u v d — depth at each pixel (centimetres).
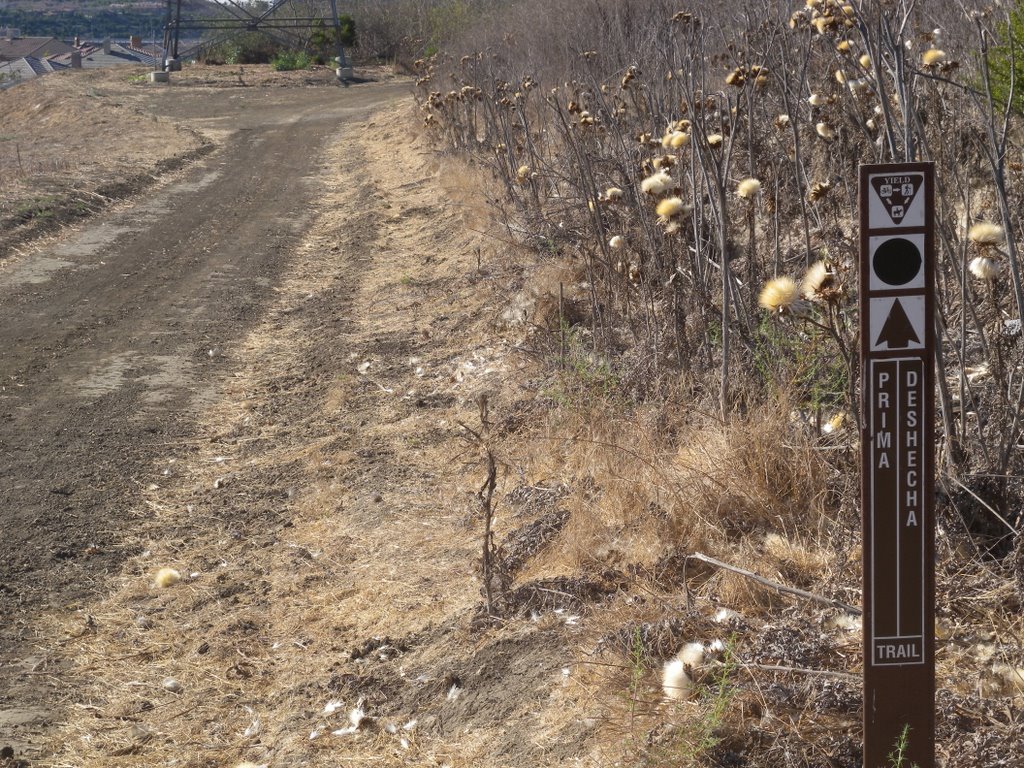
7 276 1193
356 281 1124
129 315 1019
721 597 358
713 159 514
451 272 1044
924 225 231
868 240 232
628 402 535
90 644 433
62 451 657
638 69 715
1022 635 311
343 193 1764
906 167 229
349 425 673
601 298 707
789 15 586
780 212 612
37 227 1434
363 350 841
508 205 1134
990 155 363
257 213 1602
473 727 344
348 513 535
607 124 730
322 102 3459
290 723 369
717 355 521
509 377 684
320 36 4650
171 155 2262
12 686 403
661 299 577
